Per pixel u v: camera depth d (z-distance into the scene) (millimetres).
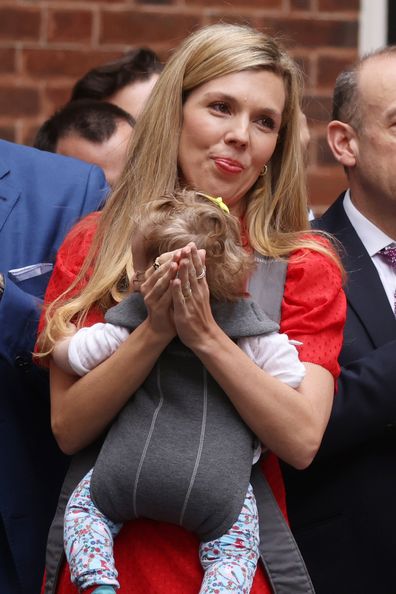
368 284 8680
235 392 6672
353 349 8484
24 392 7879
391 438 8320
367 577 8195
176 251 6551
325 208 12656
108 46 12742
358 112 9055
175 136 7398
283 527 6852
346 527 8242
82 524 6656
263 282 7164
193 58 7406
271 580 6730
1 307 7680
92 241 7367
